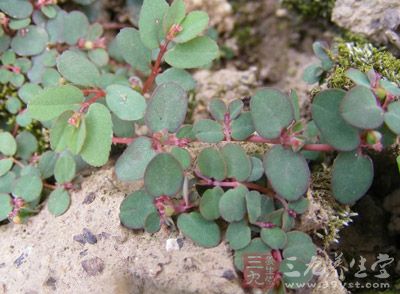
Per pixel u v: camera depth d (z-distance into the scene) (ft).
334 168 0.20
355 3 0.28
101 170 0.25
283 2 0.32
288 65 0.32
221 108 0.23
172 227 0.21
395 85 0.22
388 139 0.20
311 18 0.32
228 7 0.32
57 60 0.23
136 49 0.25
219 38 0.33
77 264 0.22
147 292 0.21
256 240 0.20
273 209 0.21
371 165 0.20
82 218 0.23
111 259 0.21
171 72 0.24
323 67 0.26
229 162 0.21
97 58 0.28
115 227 0.22
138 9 0.31
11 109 0.28
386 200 0.25
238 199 0.20
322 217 0.22
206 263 0.20
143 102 0.23
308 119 0.27
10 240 0.24
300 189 0.20
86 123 0.22
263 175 0.22
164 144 0.21
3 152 0.26
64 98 0.22
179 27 0.23
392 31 0.26
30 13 0.27
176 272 0.20
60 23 0.28
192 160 0.23
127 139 0.23
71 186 0.24
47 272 0.22
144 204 0.21
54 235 0.23
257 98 0.20
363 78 0.20
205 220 0.21
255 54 0.33
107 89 0.23
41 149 0.28
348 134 0.20
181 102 0.21
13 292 0.22
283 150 0.20
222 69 0.32
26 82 0.28
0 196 0.24
